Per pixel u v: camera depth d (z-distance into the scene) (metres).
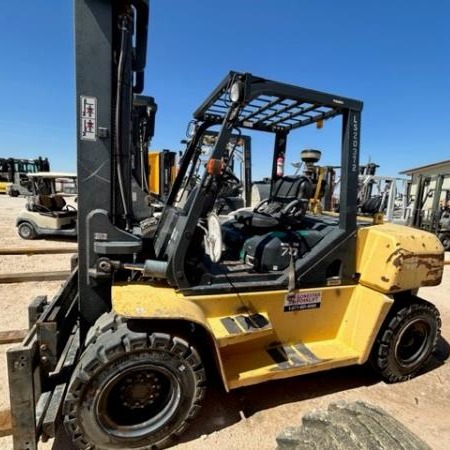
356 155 2.45
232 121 2.04
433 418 2.34
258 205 3.10
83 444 1.79
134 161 3.36
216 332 2.00
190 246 2.12
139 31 2.46
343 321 2.63
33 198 8.23
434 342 2.84
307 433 1.42
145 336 1.81
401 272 2.41
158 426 1.91
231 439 2.05
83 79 2.08
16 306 3.89
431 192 11.02
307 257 2.44
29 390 1.63
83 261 2.21
